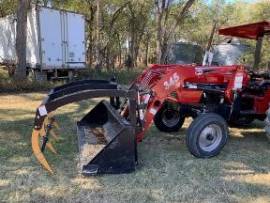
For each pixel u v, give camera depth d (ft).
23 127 23.11
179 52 62.23
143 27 91.61
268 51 25.46
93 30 72.23
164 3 65.62
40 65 45.47
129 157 15.33
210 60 20.88
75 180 14.67
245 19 103.71
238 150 19.31
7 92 40.04
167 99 18.99
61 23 46.93
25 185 14.21
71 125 23.59
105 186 14.24
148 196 13.56
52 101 14.42
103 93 14.93
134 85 18.98
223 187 14.49
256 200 13.53
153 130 22.76
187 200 13.38
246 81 20.24
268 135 19.17
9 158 17.11
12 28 51.55
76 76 50.34
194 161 17.20
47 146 18.25
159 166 16.44
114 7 81.97
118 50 98.37
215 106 19.19
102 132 18.71
